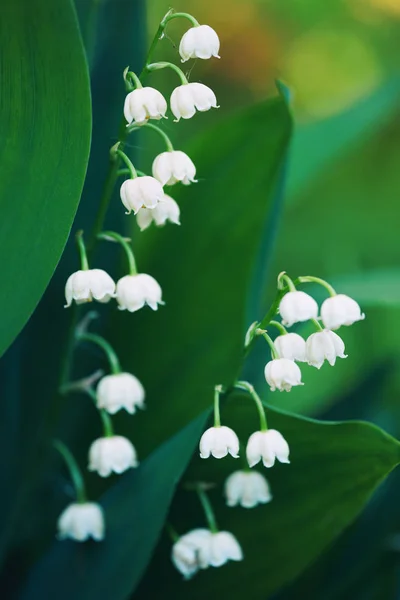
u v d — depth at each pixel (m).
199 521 0.44
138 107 0.40
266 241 0.47
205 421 0.41
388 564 0.46
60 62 0.39
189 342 0.45
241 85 0.84
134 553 0.42
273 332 0.48
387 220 0.76
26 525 0.46
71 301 0.41
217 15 0.83
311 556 0.43
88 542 0.43
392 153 0.78
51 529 0.47
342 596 0.46
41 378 0.47
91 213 0.46
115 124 0.47
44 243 0.40
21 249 0.40
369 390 0.50
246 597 0.44
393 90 0.55
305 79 0.89
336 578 0.46
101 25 0.47
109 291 0.41
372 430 0.41
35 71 0.39
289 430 0.41
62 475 0.47
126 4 0.47
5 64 0.39
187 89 0.40
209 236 0.45
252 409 0.41
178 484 0.43
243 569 0.44
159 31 0.40
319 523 0.43
